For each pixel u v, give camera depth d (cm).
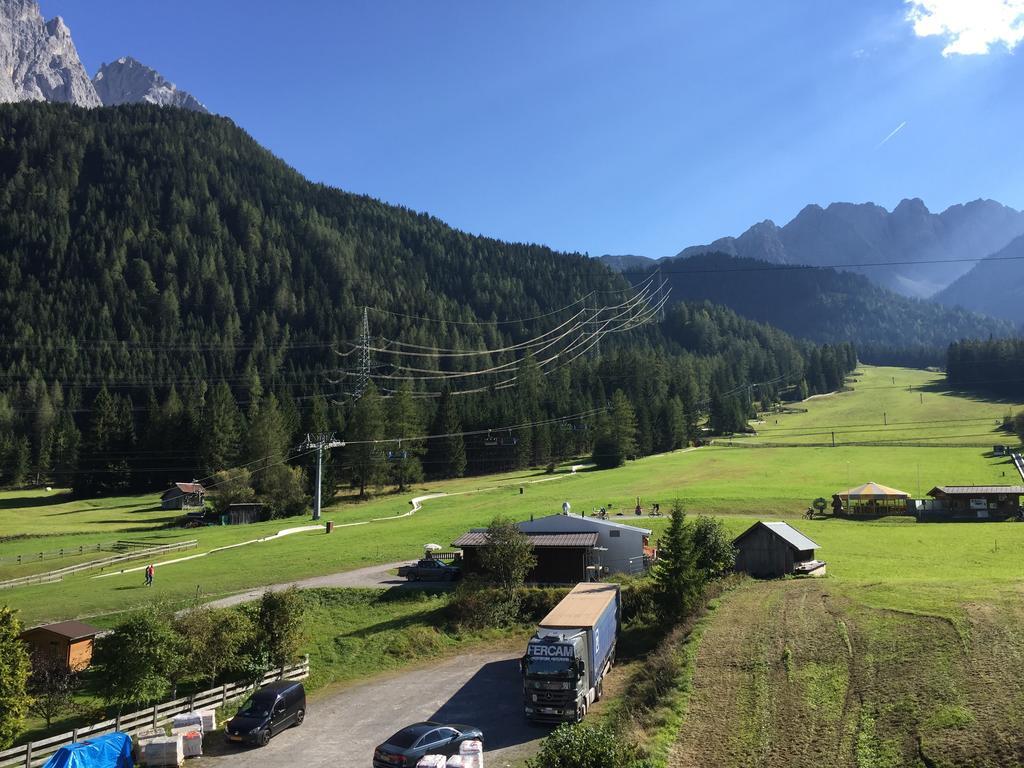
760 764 2220
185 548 8425
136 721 3184
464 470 15388
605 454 14912
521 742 2905
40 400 17988
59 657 3981
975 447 14075
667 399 18562
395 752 2531
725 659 3084
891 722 2356
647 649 4028
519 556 4984
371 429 13350
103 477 14612
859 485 10500
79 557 8225
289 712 3256
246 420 16950
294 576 6138
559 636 3055
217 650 3741
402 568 5884
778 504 8988
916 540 6625
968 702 2373
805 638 3188
